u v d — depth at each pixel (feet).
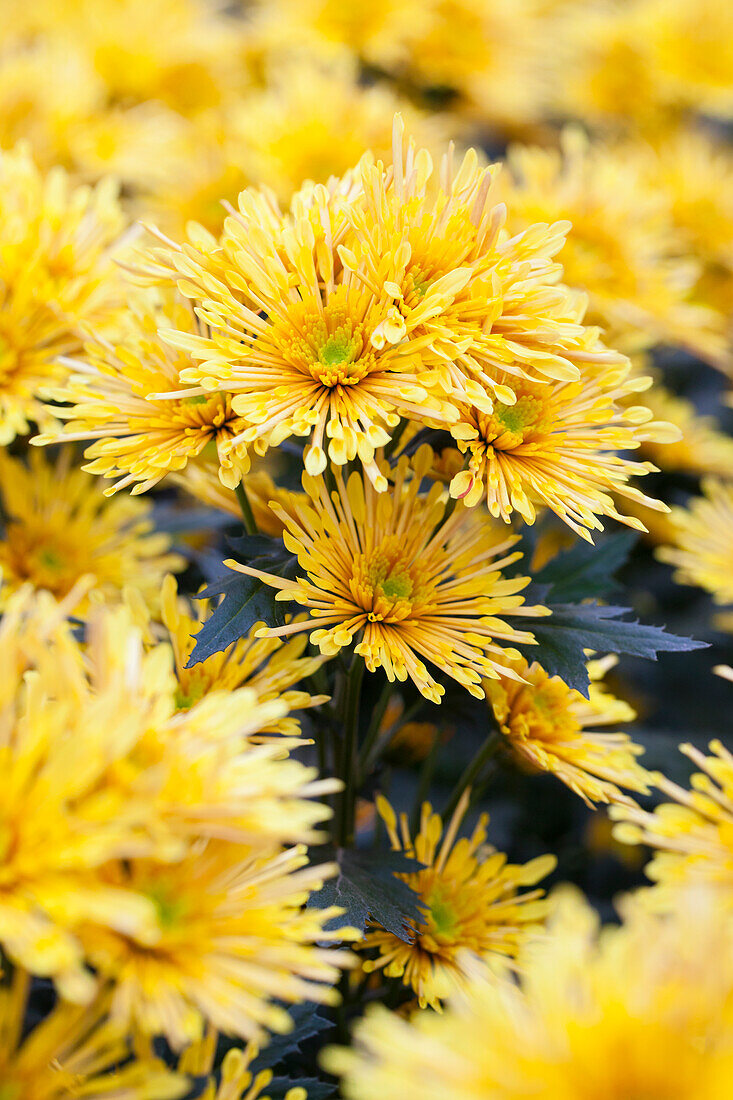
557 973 2.33
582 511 2.49
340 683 2.68
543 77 4.60
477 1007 2.32
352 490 2.55
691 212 3.79
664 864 2.60
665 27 4.55
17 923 2.24
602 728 3.20
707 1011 2.31
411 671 2.48
